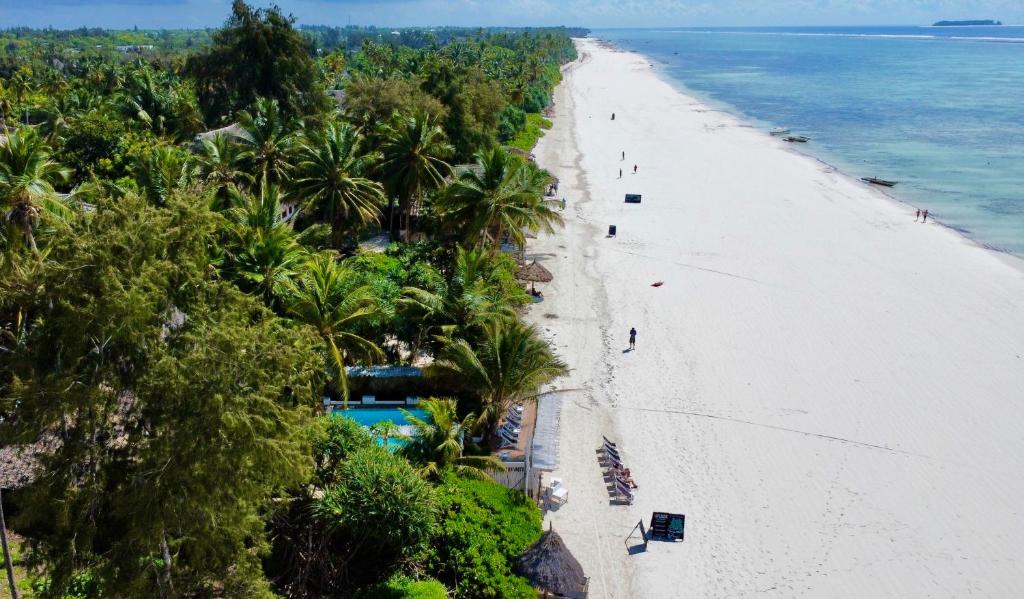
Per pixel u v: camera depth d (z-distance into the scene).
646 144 114.50
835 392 40.28
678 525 28.38
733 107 162.25
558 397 35.56
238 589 18.31
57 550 16.44
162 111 75.38
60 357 15.65
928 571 27.44
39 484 15.84
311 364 19.77
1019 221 74.75
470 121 72.25
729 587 26.22
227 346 16.06
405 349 38.84
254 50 72.38
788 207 78.12
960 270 60.03
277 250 31.81
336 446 24.36
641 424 36.59
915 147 114.75
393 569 23.39
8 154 33.62
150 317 15.88
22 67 132.00
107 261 15.26
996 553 28.52
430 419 31.81
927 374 42.56
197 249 17.61
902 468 33.72
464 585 23.17
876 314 50.94
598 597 25.33
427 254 47.41
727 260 61.19
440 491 25.55
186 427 15.70
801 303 52.56
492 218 46.12
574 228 69.31
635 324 48.47
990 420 37.84
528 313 49.50
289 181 48.84
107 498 16.39
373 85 71.94
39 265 16.56
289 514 23.14
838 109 157.88
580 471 32.47
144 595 16.97
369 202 49.94
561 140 116.81
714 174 93.44
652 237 67.00
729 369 42.62
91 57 163.38
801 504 31.00
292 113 73.44
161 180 35.38
